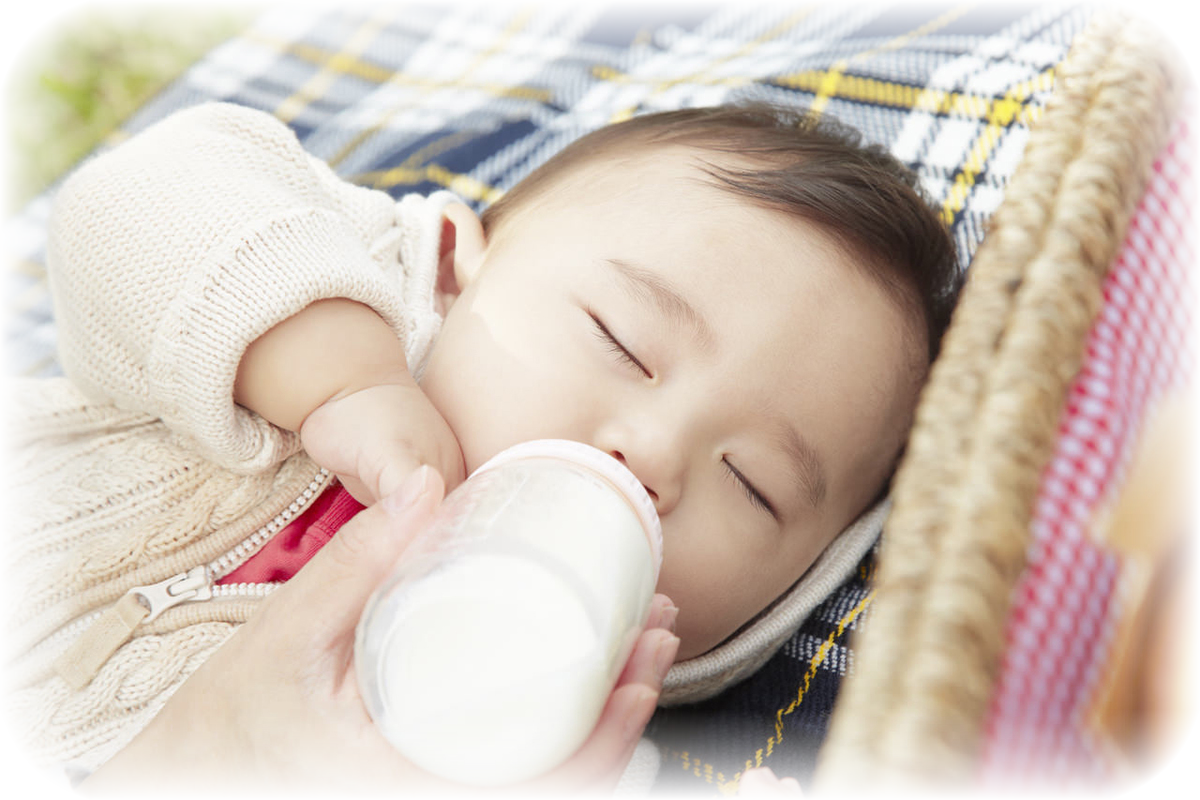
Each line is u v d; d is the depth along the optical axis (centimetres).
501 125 177
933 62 154
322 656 74
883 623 45
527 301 108
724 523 103
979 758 42
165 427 113
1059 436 50
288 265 100
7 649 103
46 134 242
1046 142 59
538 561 66
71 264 105
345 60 208
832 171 115
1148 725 45
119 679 98
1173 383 63
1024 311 51
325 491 111
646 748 112
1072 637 49
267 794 74
